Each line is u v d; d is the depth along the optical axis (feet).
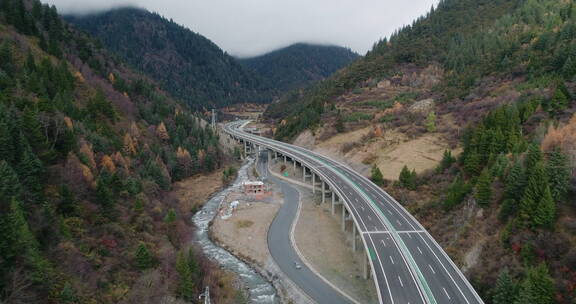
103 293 166.50
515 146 236.02
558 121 250.98
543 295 139.23
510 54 432.25
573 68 309.01
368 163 386.32
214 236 289.33
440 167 301.02
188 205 351.46
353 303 191.72
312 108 608.19
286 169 484.33
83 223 198.80
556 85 298.35
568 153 190.39
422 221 255.09
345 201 284.00
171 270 202.69
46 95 291.38
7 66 310.65
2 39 361.92
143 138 392.88
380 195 301.63
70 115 304.71
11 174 169.58
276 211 332.60
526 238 168.86
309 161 432.25
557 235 160.76
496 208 204.64
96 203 217.77
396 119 457.68
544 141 216.13
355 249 252.01
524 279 151.23
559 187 174.50
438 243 223.71
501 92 372.58
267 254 252.01
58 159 229.25
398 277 178.50
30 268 144.25
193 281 199.72
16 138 197.26
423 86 578.66
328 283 212.23
